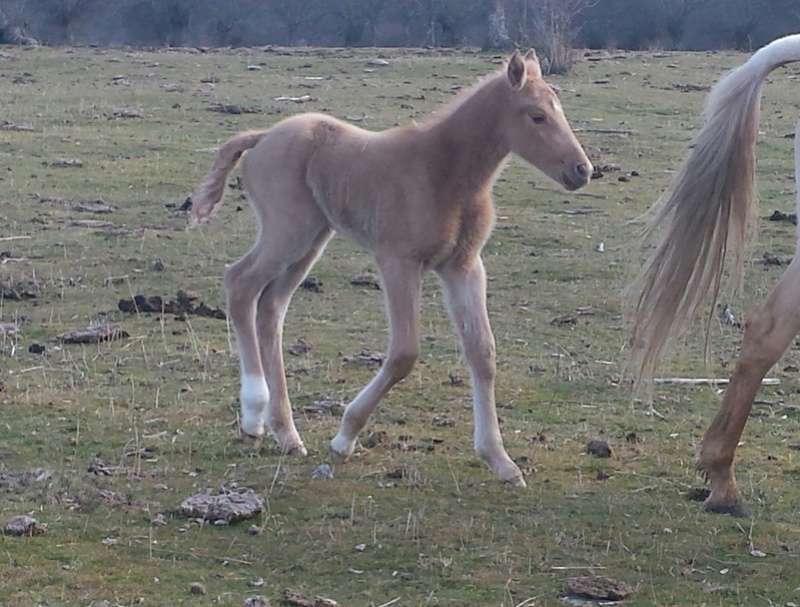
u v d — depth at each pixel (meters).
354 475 7.51
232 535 6.54
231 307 7.91
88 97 23.91
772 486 7.51
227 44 46.72
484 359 7.48
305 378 9.63
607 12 43.81
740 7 43.88
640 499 7.26
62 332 10.67
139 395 9.02
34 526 6.45
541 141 7.36
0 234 14.23
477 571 6.17
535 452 8.07
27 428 8.22
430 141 7.37
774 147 20.00
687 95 25.39
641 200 16.89
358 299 12.20
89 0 46.50
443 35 45.06
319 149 7.70
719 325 11.52
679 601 5.91
